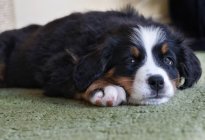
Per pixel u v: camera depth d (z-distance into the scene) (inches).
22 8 61.7
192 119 27.5
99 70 31.8
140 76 31.2
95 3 72.2
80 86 32.2
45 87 35.2
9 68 41.1
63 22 37.7
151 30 33.1
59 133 26.2
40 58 37.0
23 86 40.6
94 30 34.5
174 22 74.7
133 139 24.3
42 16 64.3
